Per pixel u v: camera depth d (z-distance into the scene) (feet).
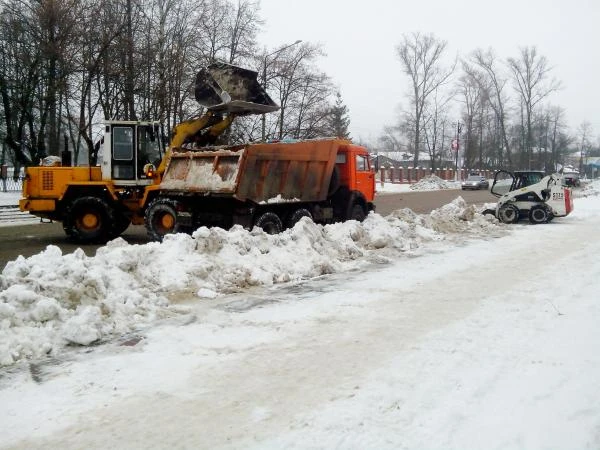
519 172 59.77
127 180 43.75
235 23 101.19
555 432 11.53
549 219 58.39
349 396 13.48
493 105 210.18
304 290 25.12
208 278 25.12
